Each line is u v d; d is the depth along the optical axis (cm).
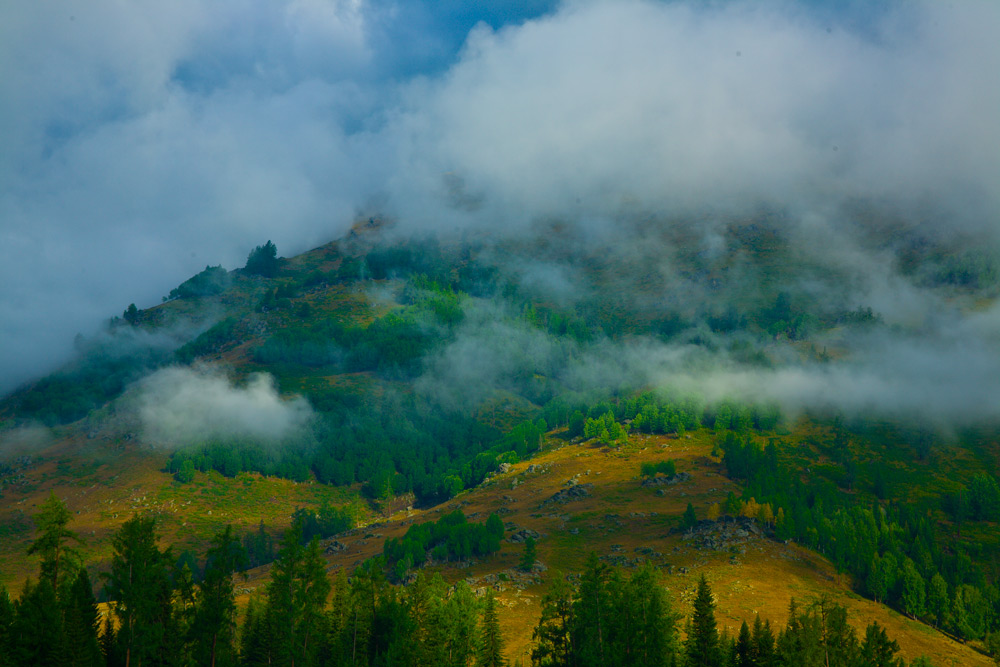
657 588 12031
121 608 10562
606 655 11119
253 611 12800
